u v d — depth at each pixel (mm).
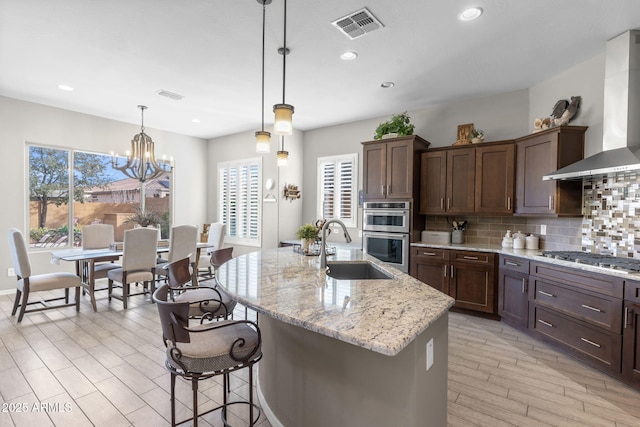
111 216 5785
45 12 2555
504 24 2676
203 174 7062
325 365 1584
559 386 2422
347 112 5082
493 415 2086
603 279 2562
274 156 6004
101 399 2229
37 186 4973
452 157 4281
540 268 3182
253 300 1582
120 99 4586
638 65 2789
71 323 3605
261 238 5977
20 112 4699
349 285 1898
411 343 1281
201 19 2637
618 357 2463
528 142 3686
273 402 1982
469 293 3961
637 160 2518
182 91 4254
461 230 4441
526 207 3705
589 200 3299
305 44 3023
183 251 4707
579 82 3383
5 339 3168
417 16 2572
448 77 3744
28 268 3625
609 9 2471
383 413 1364
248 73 3666
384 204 4578
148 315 3889
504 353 2971
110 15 2590
